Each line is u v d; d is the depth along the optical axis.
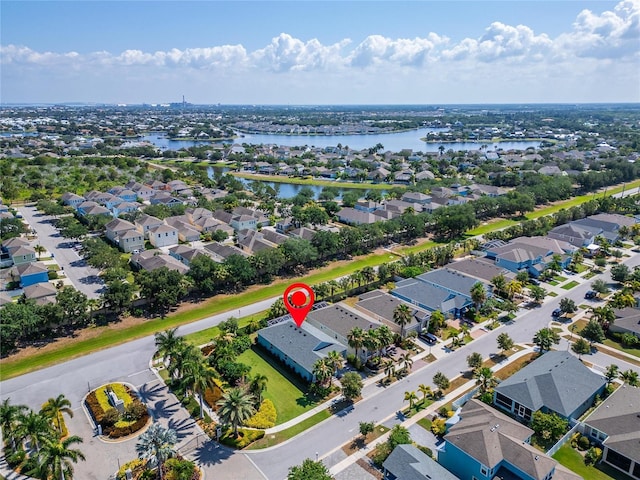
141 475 55.16
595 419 64.00
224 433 62.94
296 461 58.66
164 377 76.38
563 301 100.06
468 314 100.44
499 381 74.69
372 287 113.62
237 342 84.44
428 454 59.25
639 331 89.94
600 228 155.38
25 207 187.25
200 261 108.50
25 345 84.62
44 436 52.72
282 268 125.38
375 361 81.44
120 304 95.81
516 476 53.72
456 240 153.88
